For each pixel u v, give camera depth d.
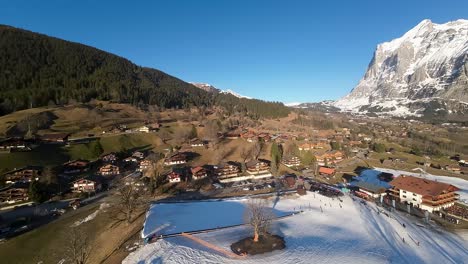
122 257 65.44
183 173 133.75
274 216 90.75
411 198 108.25
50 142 157.62
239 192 118.06
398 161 190.00
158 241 71.94
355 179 148.12
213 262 62.75
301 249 68.81
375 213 97.69
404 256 67.31
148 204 102.25
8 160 125.81
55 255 70.50
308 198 112.31
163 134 192.75
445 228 86.44
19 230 84.19
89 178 119.50
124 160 154.25
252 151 177.25
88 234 79.56
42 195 103.62
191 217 90.25
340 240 74.94
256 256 65.19
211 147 176.62
